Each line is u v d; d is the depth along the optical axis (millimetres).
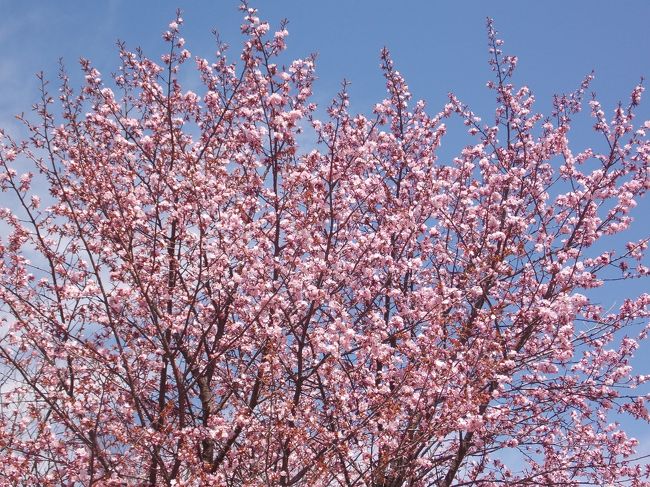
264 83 11570
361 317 10758
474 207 13094
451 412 9141
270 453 9203
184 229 10758
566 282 11375
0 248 10492
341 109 11109
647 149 12797
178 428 9234
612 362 12656
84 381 9500
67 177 10922
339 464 9484
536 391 11711
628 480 11625
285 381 10195
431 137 13984
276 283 10367
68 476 9211
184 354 10320
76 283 10609
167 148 12227
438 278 12172
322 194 10531
